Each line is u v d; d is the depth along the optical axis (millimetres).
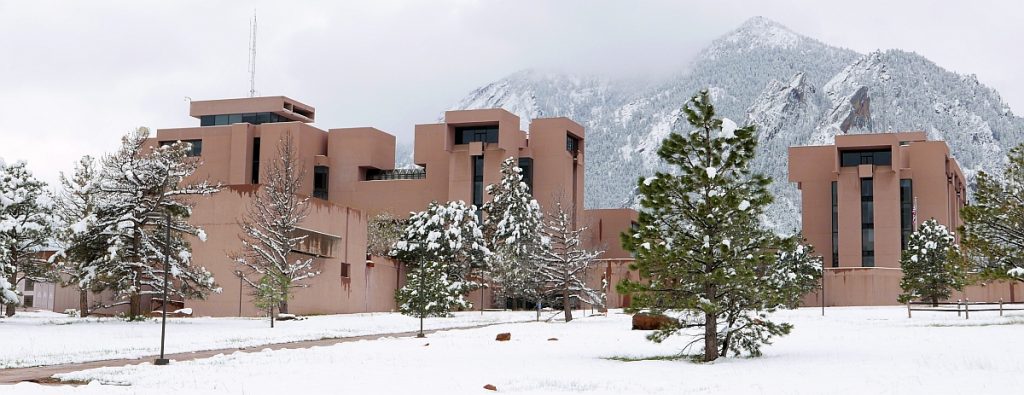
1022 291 85625
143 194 48594
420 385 20109
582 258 57375
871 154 105250
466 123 100688
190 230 49562
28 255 52406
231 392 18766
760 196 26969
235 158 102750
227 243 57531
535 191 102375
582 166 107750
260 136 103125
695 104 27234
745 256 26859
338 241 66062
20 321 46281
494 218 86375
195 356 29391
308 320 51875
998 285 85562
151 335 38469
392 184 104312
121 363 26578
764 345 30969
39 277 52812
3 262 46656
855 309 69188
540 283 58219
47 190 51062
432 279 61438
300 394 18547
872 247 103938
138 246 48719
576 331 42812
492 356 28656
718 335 27391
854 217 103750
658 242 26828
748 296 26656
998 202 44156
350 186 105188
